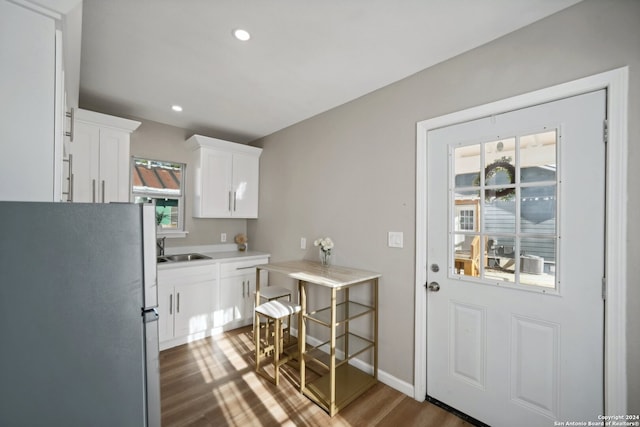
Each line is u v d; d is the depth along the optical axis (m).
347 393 2.00
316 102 2.57
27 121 0.97
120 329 0.79
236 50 1.79
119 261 0.80
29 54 0.97
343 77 2.11
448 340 1.88
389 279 2.18
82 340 0.74
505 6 1.39
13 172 0.94
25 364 0.68
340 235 2.58
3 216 0.67
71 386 0.73
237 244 3.79
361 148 2.42
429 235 1.98
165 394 2.02
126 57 1.87
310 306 2.86
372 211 2.32
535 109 1.53
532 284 1.54
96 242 0.77
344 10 1.43
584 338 1.38
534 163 1.54
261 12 1.45
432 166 1.96
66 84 1.64
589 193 1.37
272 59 1.88
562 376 1.44
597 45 1.33
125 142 2.62
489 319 1.70
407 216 2.08
